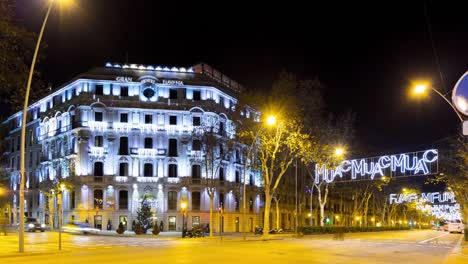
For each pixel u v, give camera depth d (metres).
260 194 85.88
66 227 61.53
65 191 70.25
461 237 62.12
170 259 22.14
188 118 72.75
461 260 24.86
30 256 24.45
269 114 43.72
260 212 85.62
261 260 22.25
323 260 23.06
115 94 71.50
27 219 63.66
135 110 71.19
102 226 68.69
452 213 121.12
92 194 69.06
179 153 72.44
